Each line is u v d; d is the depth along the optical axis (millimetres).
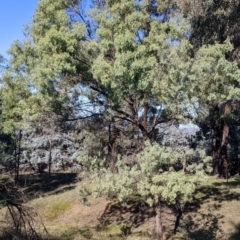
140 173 13820
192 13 18203
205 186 21984
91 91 17562
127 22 14789
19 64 18422
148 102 16547
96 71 14391
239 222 17000
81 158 15508
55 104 16109
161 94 14914
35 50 16734
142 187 13430
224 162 24453
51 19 15984
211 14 18125
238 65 18203
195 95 14445
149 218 19391
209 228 16984
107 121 19578
